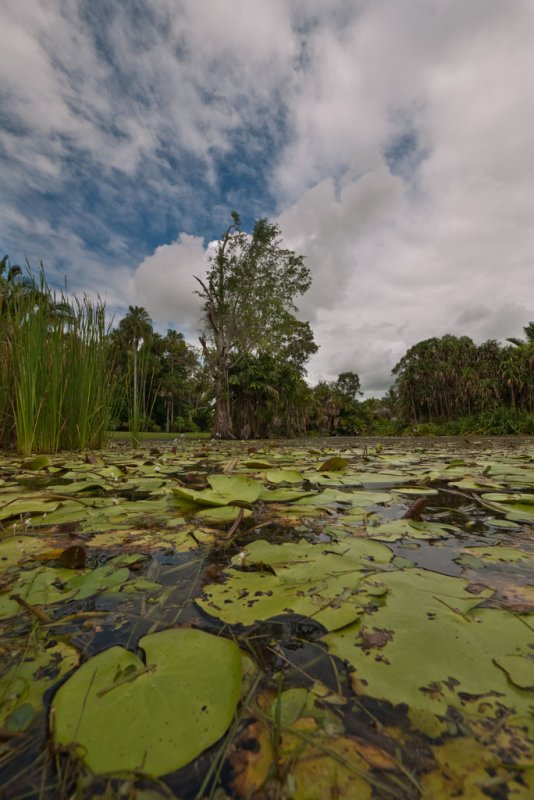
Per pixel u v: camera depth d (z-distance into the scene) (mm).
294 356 21594
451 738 358
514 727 369
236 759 340
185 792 309
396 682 433
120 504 1364
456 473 2189
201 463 2908
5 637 532
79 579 732
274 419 16109
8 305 3217
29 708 396
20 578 740
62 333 3410
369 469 2473
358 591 660
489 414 21578
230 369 15227
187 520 1175
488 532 1055
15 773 324
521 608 605
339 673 453
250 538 994
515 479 1951
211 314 12992
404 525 1108
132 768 327
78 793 306
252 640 527
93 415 3877
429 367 26562
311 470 2398
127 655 476
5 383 3391
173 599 648
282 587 684
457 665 462
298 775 324
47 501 1382
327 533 1034
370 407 34844
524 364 21828
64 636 538
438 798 300
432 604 614
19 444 3053
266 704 405
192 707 391
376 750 348
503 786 310
